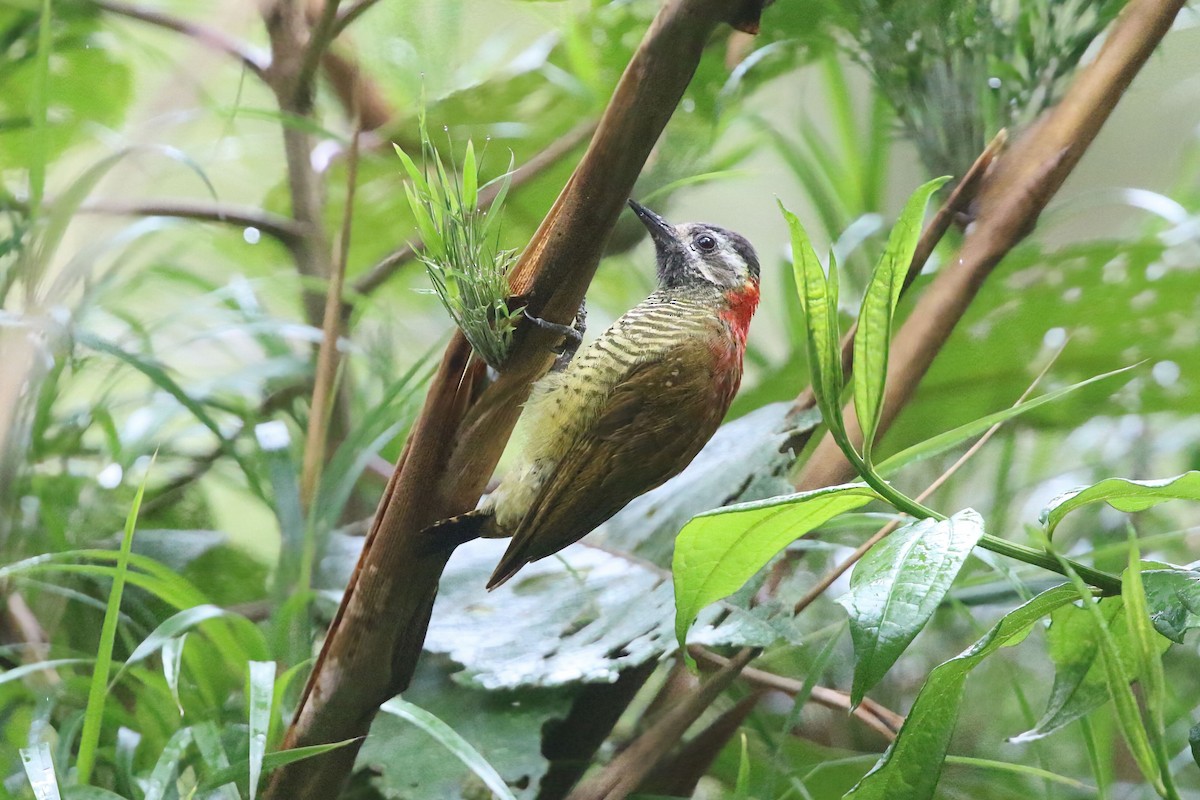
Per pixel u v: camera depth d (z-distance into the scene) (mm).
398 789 5371
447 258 3963
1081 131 5602
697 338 6039
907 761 3604
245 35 8711
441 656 6055
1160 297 6887
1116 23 5777
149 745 5477
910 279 5277
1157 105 9516
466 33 8516
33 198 6008
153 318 7941
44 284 6410
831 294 3355
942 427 7707
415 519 4191
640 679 5719
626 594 5855
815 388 3365
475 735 5543
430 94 8227
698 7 3621
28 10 7617
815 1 7125
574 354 5938
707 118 7988
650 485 5848
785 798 5676
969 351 7285
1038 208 5637
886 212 8312
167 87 7402
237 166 9219
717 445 6547
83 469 7035
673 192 8852
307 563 5652
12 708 5859
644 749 5230
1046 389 7531
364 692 4434
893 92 6859
